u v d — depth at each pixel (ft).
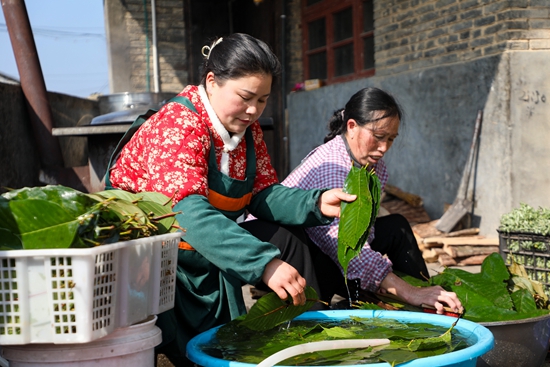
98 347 5.50
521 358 7.84
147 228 6.09
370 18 28.45
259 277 7.04
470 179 21.38
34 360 5.42
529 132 19.90
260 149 9.12
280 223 8.84
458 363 5.71
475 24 21.22
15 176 20.13
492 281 8.98
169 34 31.76
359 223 7.48
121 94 24.07
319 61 32.94
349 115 9.89
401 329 7.14
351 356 5.95
